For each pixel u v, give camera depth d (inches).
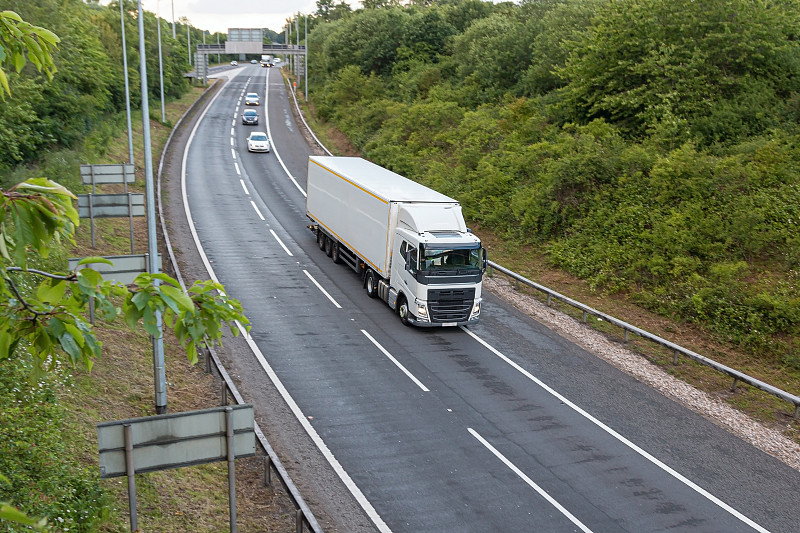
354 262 983.0
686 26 1222.3
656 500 482.9
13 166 1105.4
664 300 871.1
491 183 1284.4
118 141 1700.3
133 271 604.1
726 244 895.7
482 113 1668.3
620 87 1284.4
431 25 2635.3
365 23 2898.6
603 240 1018.1
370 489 474.3
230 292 884.0
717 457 553.6
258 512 424.2
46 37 220.8
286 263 1034.7
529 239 1126.4
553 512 459.5
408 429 567.5
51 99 1305.4
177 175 1568.7
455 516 447.5
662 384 693.3
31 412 419.8
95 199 866.8
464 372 695.1
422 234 797.2
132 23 2486.5
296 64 3880.4
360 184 930.7
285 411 584.7
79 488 371.6
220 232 1167.0
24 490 333.4
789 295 796.0
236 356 692.1
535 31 1908.2
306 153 1972.2
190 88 3294.8
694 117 1162.0
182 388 593.6
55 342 202.7
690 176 1007.6
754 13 1208.8
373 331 795.4
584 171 1111.0
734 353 764.6
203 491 438.6
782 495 502.3
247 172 1672.0
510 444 552.7
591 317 875.4
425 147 1694.1
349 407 600.7
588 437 573.3
